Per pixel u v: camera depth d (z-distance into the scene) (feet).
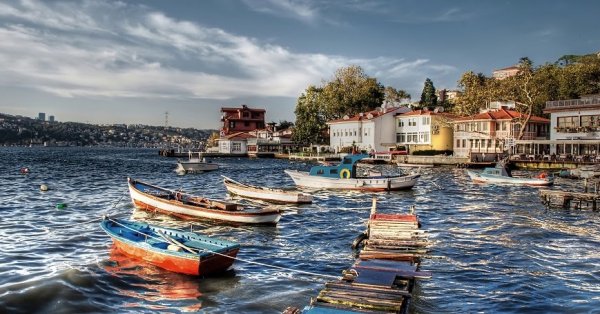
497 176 179.32
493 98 337.11
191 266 57.31
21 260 64.34
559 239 80.48
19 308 47.06
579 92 302.86
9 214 104.42
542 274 60.18
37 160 386.52
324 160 349.00
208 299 50.72
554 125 255.29
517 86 327.06
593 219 100.53
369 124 362.12
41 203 122.52
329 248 73.97
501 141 291.58
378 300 41.63
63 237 79.00
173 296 51.52
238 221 90.99
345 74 428.97
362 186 154.51
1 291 51.13
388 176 157.28
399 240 63.93
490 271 61.26
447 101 483.51
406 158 297.94
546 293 53.11
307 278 58.03
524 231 86.99
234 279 57.21
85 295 51.06
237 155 435.12
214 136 599.98
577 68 309.22
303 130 412.16
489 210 114.52
